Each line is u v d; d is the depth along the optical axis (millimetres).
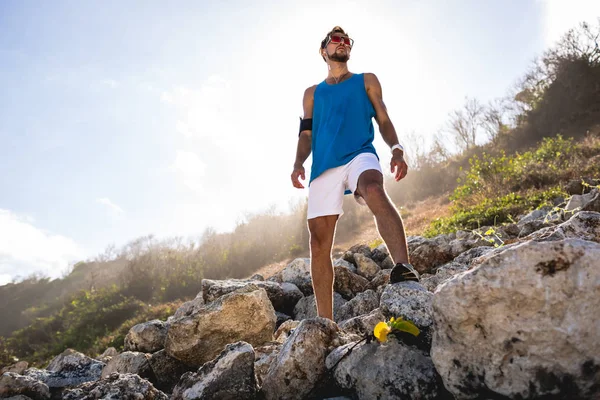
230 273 18750
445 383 1279
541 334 1135
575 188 6949
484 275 1227
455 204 10852
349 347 1642
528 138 22922
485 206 8023
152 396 1867
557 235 1901
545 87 23703
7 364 15352
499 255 1238
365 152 2188
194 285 18438
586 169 8953
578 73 21516
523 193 8562
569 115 21375
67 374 3012
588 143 13078
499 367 1181
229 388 1699
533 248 1194
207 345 2584
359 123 2289
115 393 1795
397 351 1517
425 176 21219
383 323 1533
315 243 2242
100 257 37031
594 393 1093
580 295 1117
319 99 2471
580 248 1159
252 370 1764
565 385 1111
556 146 11883
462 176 18281
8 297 39062
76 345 15438
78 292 25453
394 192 21906
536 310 1150
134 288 19469
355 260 4473
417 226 11914
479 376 1216
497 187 9789
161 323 3416
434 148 24203
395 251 1931
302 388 1625
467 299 1231
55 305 28453
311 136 2555
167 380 2643
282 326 2943
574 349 1103
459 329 1245
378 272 3990
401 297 1692
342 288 3680
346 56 2477
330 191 2219
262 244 20156
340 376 1584
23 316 29609
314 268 2236
